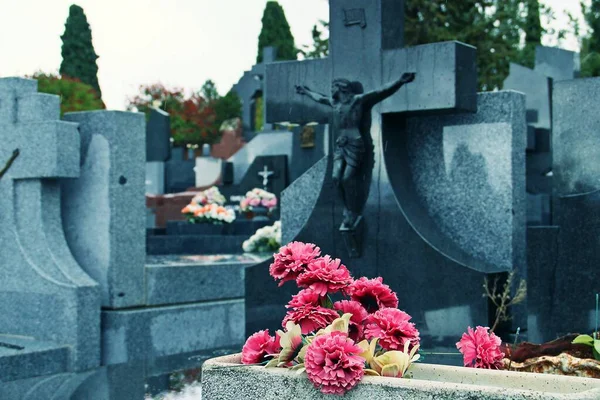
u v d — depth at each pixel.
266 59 34.50
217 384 3.21
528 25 37.44
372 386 2.91
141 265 9.25
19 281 8.81
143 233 9.28
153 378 7.19
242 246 15.60
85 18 44.66
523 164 7.49
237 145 37.09
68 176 8.65
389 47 7.55
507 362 4.00
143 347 9.06
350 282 3.58
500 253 7.32
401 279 7.38
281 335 3.21
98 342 8.57
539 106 18.92
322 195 7.86
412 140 7.77
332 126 7.78
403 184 7.57
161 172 28.53
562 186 7.16
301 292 3.48
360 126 7.58
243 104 33.75
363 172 7.58
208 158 29.00
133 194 9.17
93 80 44.62
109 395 6.56
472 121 7.46
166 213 25.70
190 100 49.44
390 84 7.33
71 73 44.16
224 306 9.90
